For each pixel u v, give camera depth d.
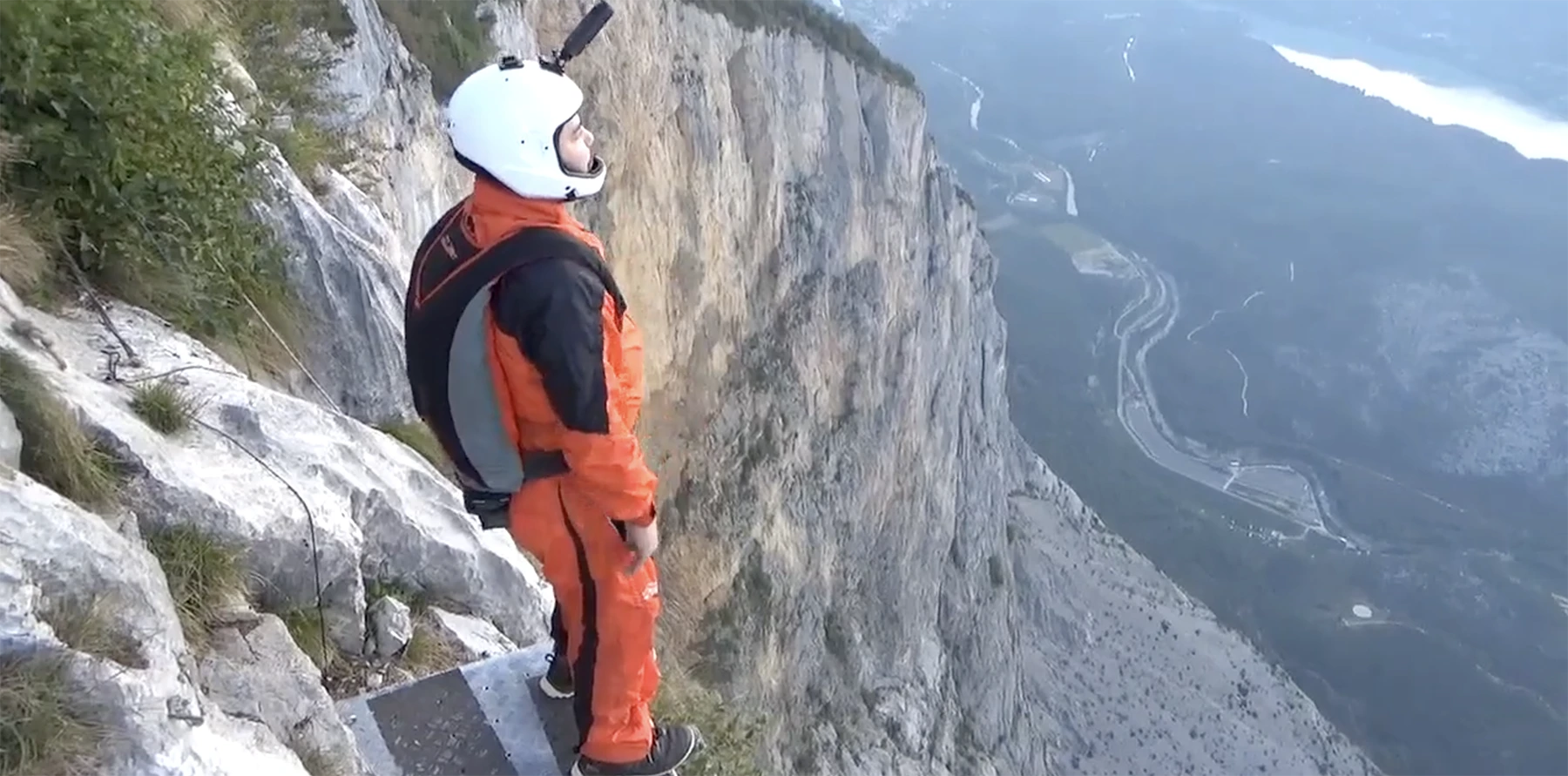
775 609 34.16
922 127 44.38
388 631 5.05
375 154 12.88
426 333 3.14
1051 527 71.00
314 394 7.18
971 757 46.91
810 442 37.66
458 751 4.28
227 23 10.68
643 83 28.42
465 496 3.59
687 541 31.23
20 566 3.03
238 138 7.26
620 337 3.22
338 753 4.00
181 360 5.18
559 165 3.03
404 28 17.62
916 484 46.16
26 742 2.81
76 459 3.75
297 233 7.61
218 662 3.87
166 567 3.99
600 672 3.75
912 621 45.41
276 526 4.58
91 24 5.85
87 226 5.54
